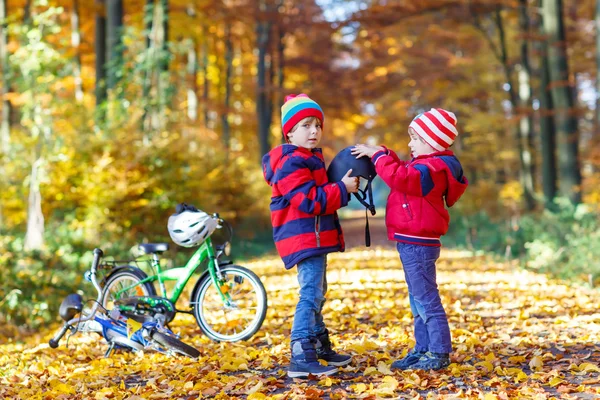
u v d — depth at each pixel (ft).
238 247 59.00
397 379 14.96
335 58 103.96
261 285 19.84
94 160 42.34
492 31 88.38
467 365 15.60
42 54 47.24
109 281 20.81
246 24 91.45
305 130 15.24
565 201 53.06
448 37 86.99
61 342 22.25
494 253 51.60
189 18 77.56
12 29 48.98
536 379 14.71
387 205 15.43
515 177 110.22
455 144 102.22
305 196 14.60
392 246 59.82
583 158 58.49
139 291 20.54
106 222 41.19
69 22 78.43
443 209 15.10
